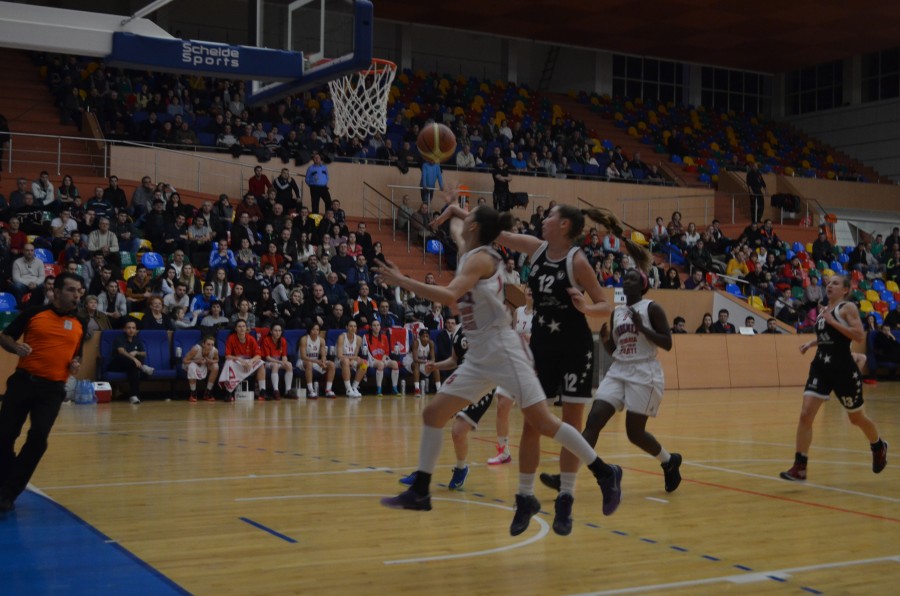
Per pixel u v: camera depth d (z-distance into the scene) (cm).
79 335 636
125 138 2148
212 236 1822
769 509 665
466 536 562
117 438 1023
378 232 2278
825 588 457
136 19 810
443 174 2491
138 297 1612
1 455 623
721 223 2925
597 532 580
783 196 2952
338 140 2389
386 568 485
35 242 1648
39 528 566
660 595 441
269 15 912
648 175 2947
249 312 1647
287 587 446
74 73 2320
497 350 487
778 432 1187
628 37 3250
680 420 1339
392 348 1734
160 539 541
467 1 2880
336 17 845
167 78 2448
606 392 704
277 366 1603
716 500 699
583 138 2930
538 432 510
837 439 1119
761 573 484
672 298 2169
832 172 3366
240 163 2219
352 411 1384
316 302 1723
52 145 2123
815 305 2384
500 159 2425
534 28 3159
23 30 773
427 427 488
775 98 3828
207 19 2834
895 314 2391
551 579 468
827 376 786
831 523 618
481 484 749
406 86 3003
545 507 654
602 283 2072
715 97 3753
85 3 2639
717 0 2827
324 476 779
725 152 3353
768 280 2389
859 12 2933
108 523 582
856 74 3572
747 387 2072
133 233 1766
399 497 483
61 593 431
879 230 3141
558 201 2658
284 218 1931
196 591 436
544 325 566
